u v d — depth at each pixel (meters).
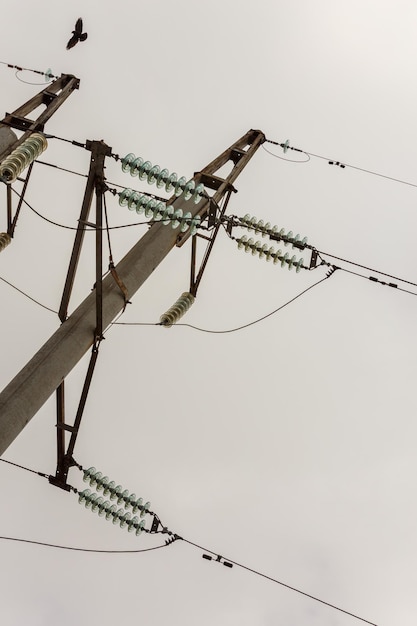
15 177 10.88
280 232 14.03
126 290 11.19
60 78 16.75
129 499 12.44
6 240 15.52
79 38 16.73
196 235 13.45
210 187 14.56
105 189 10.99
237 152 16.17
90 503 12.32
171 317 13.38
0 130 14.34
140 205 11.14
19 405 9.27
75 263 11.15
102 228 10.90
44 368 9.77
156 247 11.92
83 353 10.48
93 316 10.67
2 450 8.89
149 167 11.35
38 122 14.70
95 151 10.94
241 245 13.98
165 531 13.08
